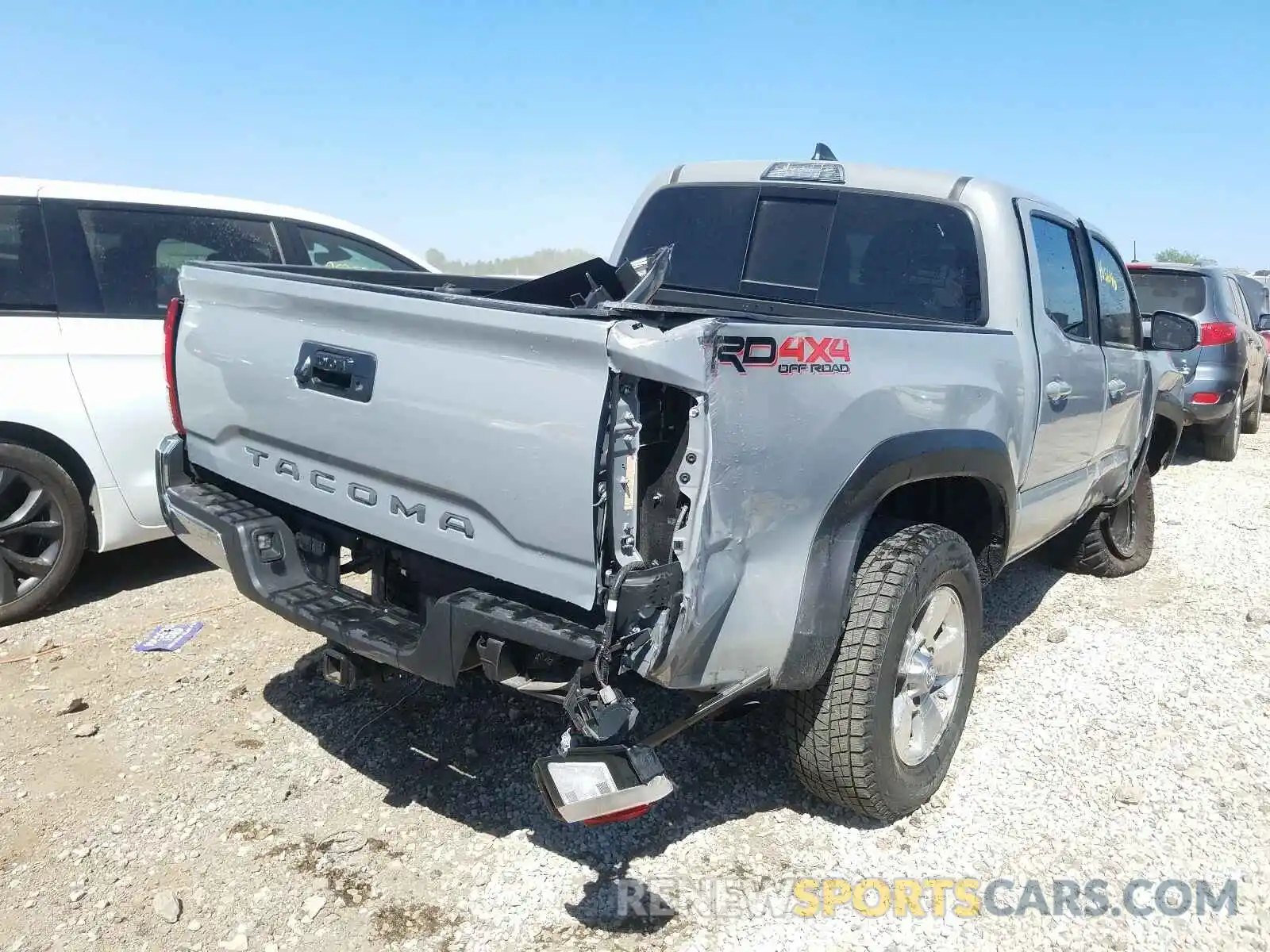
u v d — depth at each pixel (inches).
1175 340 193.2
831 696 112.7
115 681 155.9
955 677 130.6
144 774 129.7
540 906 106.4
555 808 85.8
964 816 126.0
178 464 136.0
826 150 167.2
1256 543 253.6
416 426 100.8
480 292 157.6
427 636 98.3
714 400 89.0
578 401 88.0
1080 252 171.6
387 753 136.0
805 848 118.3
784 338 95.7
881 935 103.7
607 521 88.8
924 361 116.2
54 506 180.1
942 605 124.7
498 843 117.0
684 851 116.6
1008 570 226.8
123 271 191.0
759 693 112.3
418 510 103.4
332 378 110.0
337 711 147.3
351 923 103.4
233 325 123.5
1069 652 177.8
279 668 160.9
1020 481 145.9
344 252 231.6
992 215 143.7
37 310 179.3
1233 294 397.1
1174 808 128.5
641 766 89.0
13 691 151.9
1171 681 166.4
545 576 93.0
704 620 92.4
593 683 89.9
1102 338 177.9
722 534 92.4
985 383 127.9
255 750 136.2
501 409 93.3
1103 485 191.9
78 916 103.4
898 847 119.1
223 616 182.1
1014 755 140.7
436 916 104.7
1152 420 211.2
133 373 187.8
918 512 140.1
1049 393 147.9
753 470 93.9
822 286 157.8
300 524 123.7
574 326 87.9
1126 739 146.2
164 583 199.8
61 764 131.6
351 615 111.3
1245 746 144.9
